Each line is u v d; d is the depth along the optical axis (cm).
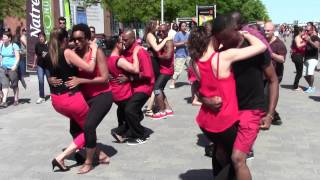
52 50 590
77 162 666
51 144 774
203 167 644
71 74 600
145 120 963
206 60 439
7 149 746
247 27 496
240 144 445
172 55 970
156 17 3625
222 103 442
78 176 611
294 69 2166
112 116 1005
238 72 450
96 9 4081
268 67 457
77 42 603
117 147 753
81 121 620
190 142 779
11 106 1161
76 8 3350
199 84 454
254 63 451
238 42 445
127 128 778
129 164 661
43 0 1529
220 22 430
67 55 588
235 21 433
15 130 883
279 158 685
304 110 1070
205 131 461
